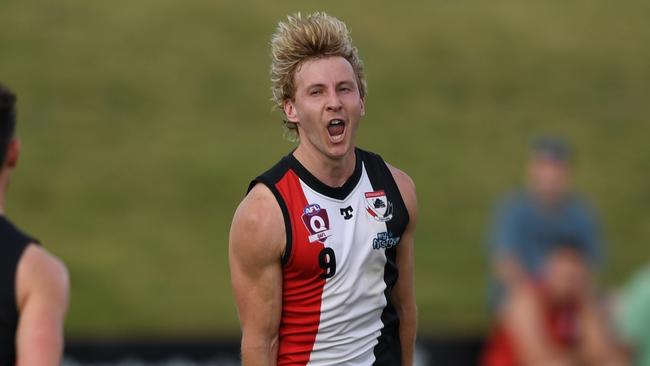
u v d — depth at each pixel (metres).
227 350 30.73
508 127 65.06
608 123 65.94
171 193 56.28
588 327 23.73
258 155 60.34
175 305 45.69
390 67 70.94
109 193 56.03
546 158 30.00
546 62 73.00
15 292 12.48
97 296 45.97
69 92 65.75
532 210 29.45
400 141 62.47
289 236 14.87
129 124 63.09
